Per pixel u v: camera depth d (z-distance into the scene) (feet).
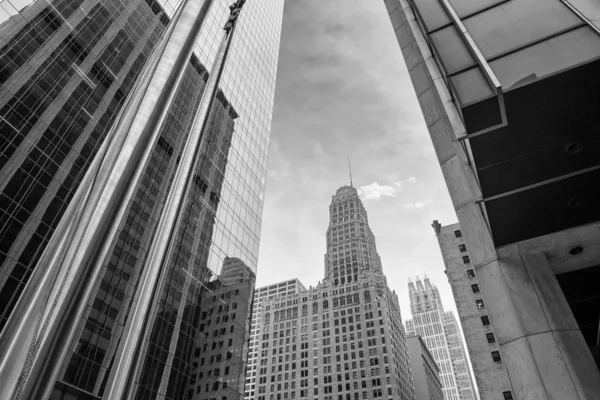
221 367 159.74
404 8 66.49
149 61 17.85
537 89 32.60
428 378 577.02
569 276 49.55
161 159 169.99
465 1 45.98
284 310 529.04
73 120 141.38
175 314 146.51
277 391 467.11
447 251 253.44
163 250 23.11
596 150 35.88
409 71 70.90
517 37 37.68
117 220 11.96
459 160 52.37
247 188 226.79
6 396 8.66
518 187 38.96
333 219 623.36
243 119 244.63
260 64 293.84
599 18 34.27
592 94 32.55
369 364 431.84
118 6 182.29
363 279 499.51
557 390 36.55
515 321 41.47
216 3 235.61
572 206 40.29
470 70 37.45
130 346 19.65
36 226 117.70
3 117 119.14
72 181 133.39
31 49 134.62
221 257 183.83
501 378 197.47
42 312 10.00
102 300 123.34
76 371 107.24
